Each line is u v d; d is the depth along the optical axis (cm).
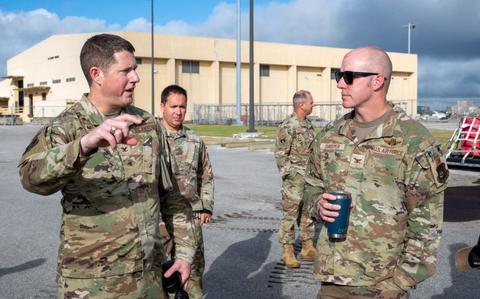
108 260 234
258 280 512
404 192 271
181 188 282
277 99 5628
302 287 493
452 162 1251
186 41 4978
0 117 4906
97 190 232
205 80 5197
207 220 414
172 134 401
